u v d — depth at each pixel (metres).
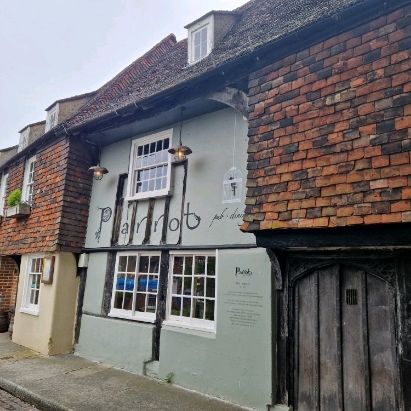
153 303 6.87
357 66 4.02
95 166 8.45
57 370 6.61
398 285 3.90
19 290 9.29
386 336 3.96
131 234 7.47
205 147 6.62
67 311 8.01
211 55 7.41
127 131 7.98
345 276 4.37
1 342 8.91
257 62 4.97
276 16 6.89
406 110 3.59
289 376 4.63
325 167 4.04
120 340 7.00
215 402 5.16
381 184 3.61
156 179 7.51
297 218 4.13
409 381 3.69
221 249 5.81
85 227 8.52
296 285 4.77
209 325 5.86
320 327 4.46
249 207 4.62
